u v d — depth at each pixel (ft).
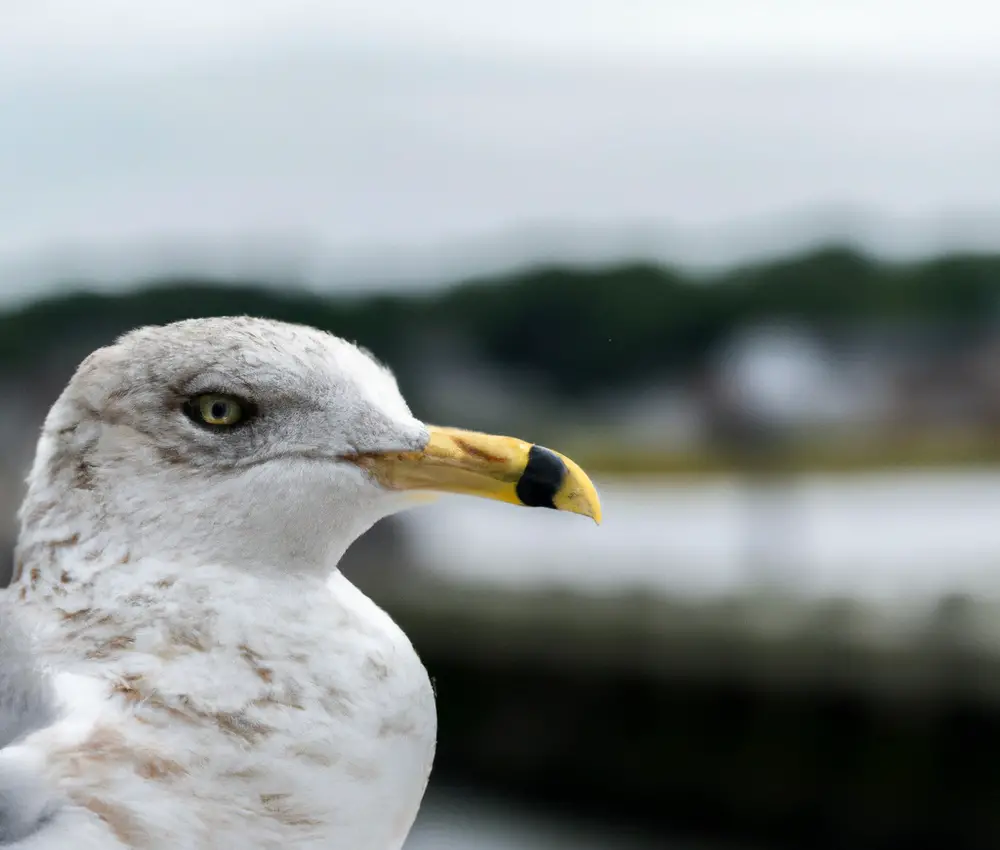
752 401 55.77
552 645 38.47
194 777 9.46
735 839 35.45
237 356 10.57
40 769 9.18
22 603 10.42
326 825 9.79
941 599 36.14
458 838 35.55
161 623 9.95
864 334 80.84
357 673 10.05
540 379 85.87
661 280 89.25
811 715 34.53
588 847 35.01
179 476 10.37
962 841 32.53
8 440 39.22
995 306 93.91
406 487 11.03
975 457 72.84
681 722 36.32
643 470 73.82
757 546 54.39
